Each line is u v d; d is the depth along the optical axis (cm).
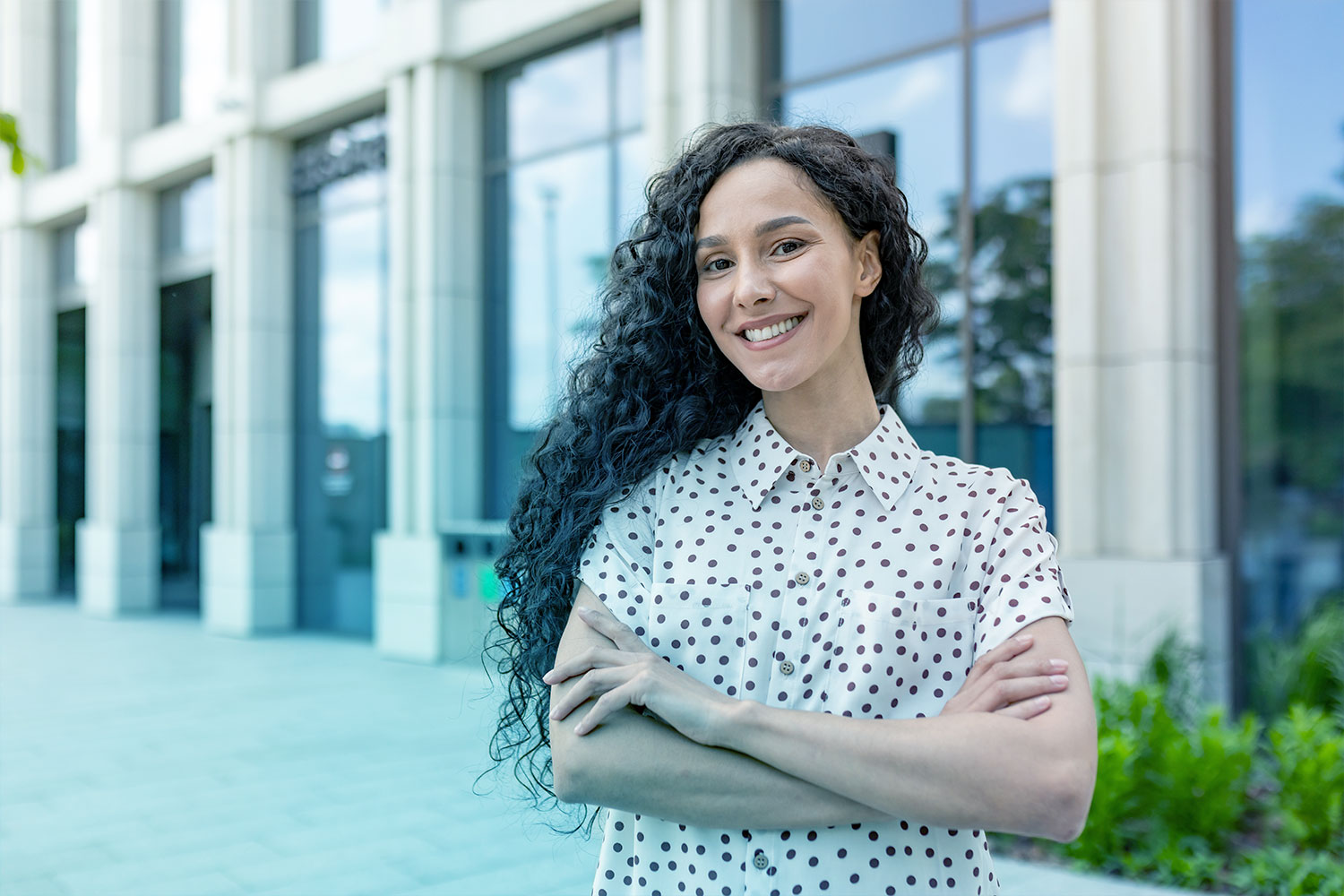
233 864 417
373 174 1016
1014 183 605
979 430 618
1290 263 553
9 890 390
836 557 132
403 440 906
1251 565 559
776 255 132
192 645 1009
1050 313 590
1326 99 543
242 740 621
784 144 133
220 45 1163
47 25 1484
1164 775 406
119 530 1289
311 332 1084
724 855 127
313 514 1085
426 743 611
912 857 124
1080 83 541
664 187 145
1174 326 525
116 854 429
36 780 539
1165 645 492
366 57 957
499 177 905
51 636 1091
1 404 1526
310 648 974
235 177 1095
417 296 902
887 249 142
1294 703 509
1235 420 548
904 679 127
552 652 146
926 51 641
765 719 120
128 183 1283
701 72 697
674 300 145
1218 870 376
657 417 147
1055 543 133
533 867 412
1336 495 545
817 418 139
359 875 404
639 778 124
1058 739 115
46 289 1516
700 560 136
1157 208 522
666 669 127
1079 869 385
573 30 829
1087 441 537
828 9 688
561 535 144
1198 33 534
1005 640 124
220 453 1116
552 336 859
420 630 884
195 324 1262
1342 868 363
